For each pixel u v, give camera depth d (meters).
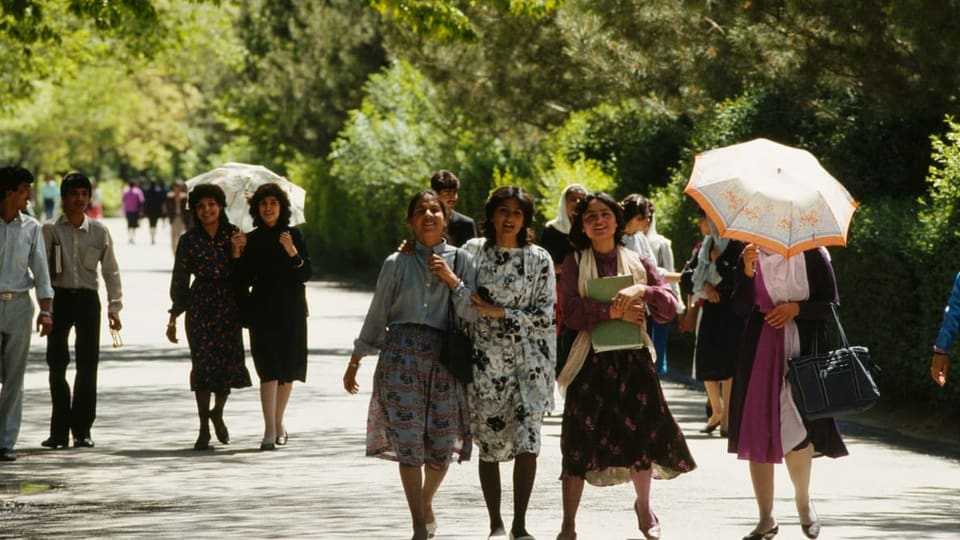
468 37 31.14
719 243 22.92
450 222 22.11
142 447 22.27
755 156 15.02
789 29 30.34
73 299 22.12
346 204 69.81
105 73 128.62
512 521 16.02
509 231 14.79
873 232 25.69
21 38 35.12
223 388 22.08
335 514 16.53
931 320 24.06
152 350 37.28
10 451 20.95
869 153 30.06
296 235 22.25
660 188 35.69
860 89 29.81
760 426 14.65
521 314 14.73
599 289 14.80
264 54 77.19
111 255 22.44
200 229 22.19
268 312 22.08
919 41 26.66
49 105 118.25
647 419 14.73
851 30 28.67
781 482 19.03
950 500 17.56
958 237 23.44
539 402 14.72
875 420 25.30
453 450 14.70
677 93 38.47
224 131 100.38
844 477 19.48
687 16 33.62
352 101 74.06
